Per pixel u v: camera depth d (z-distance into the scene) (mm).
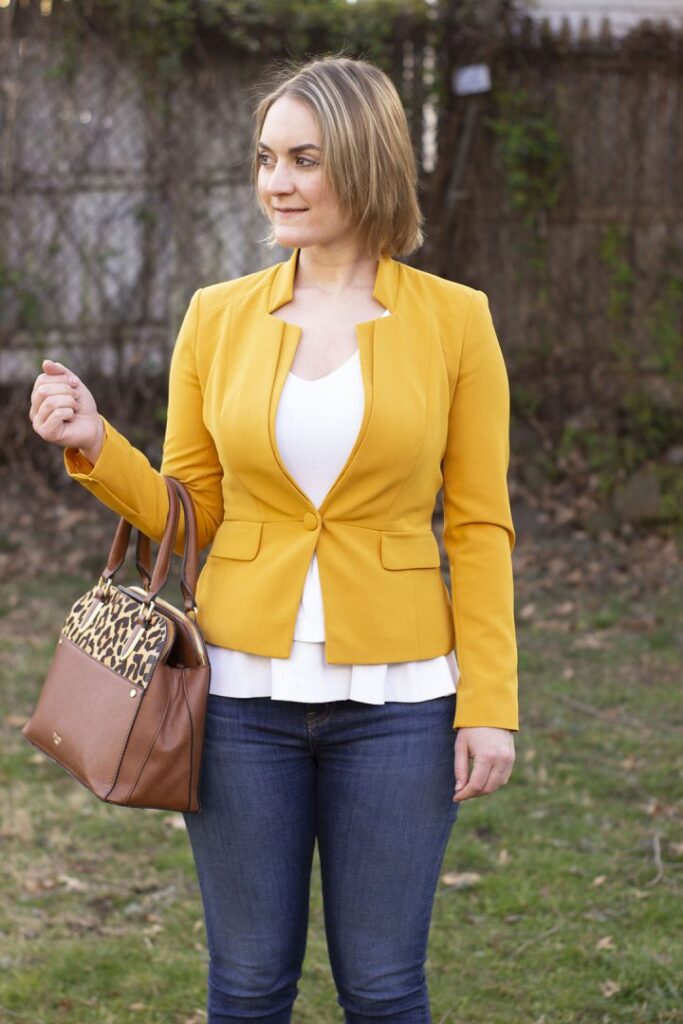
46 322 8281
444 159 8242
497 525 2162
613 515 7949
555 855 3965
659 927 3500
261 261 8352
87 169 8195
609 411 8445
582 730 5078
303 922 2195
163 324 8391
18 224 8188
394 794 2066
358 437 2037
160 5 7922
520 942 3443
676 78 8328
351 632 2051
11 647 5961
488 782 2066
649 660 5953
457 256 8359
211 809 2111
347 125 2047
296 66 2250
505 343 8477
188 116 8195
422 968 2182
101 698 2066
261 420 2066
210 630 2135
